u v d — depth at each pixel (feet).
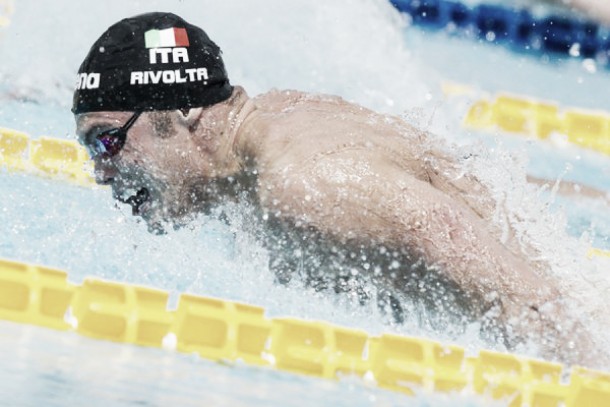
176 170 33.76
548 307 32.58
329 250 32.99
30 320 30.81
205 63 34.06
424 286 33.01
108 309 30.91
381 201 32.01
